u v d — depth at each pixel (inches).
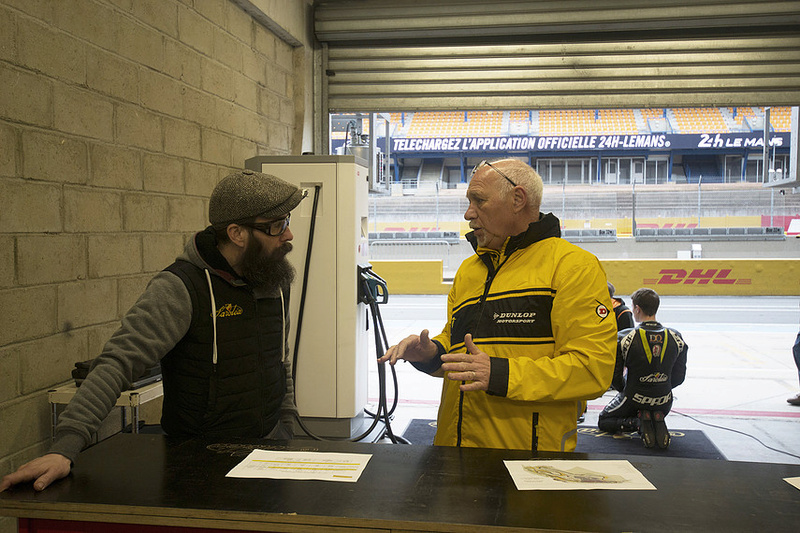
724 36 203.3
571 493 54.9
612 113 992.2
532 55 209.9
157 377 108.3
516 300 75.6
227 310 72.2
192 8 144.6
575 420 76.9
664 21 200.2
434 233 682.2
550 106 211.3
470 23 205.2
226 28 161.0
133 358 65.6
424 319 399.5
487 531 48.7
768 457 161.8
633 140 911.7
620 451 168.1
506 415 74.8
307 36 208.1
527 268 76.4
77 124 108.3
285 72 199.8
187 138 143.6
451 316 84.6
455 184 916.0
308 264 164.1
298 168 164.1
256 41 179.0
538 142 930.7
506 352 75.4
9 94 93.9
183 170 142.2
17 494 55.5
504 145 945.5
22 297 97.3
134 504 53.1
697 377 249.3
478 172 78.0
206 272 71.7
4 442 94.7
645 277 499.8
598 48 207.2
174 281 69.4
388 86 215.5
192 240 72.7
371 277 168.9
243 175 71.3
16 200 95.7
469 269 83.8
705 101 206.1
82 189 110.0
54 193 103.5
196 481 57.9
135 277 125.4
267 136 187.2
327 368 165.2
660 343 169.2
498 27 205.0
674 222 689.6
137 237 125.9
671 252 631.2
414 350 79.4
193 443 68.9
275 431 81.4
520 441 74.1
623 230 670.5
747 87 204.5
